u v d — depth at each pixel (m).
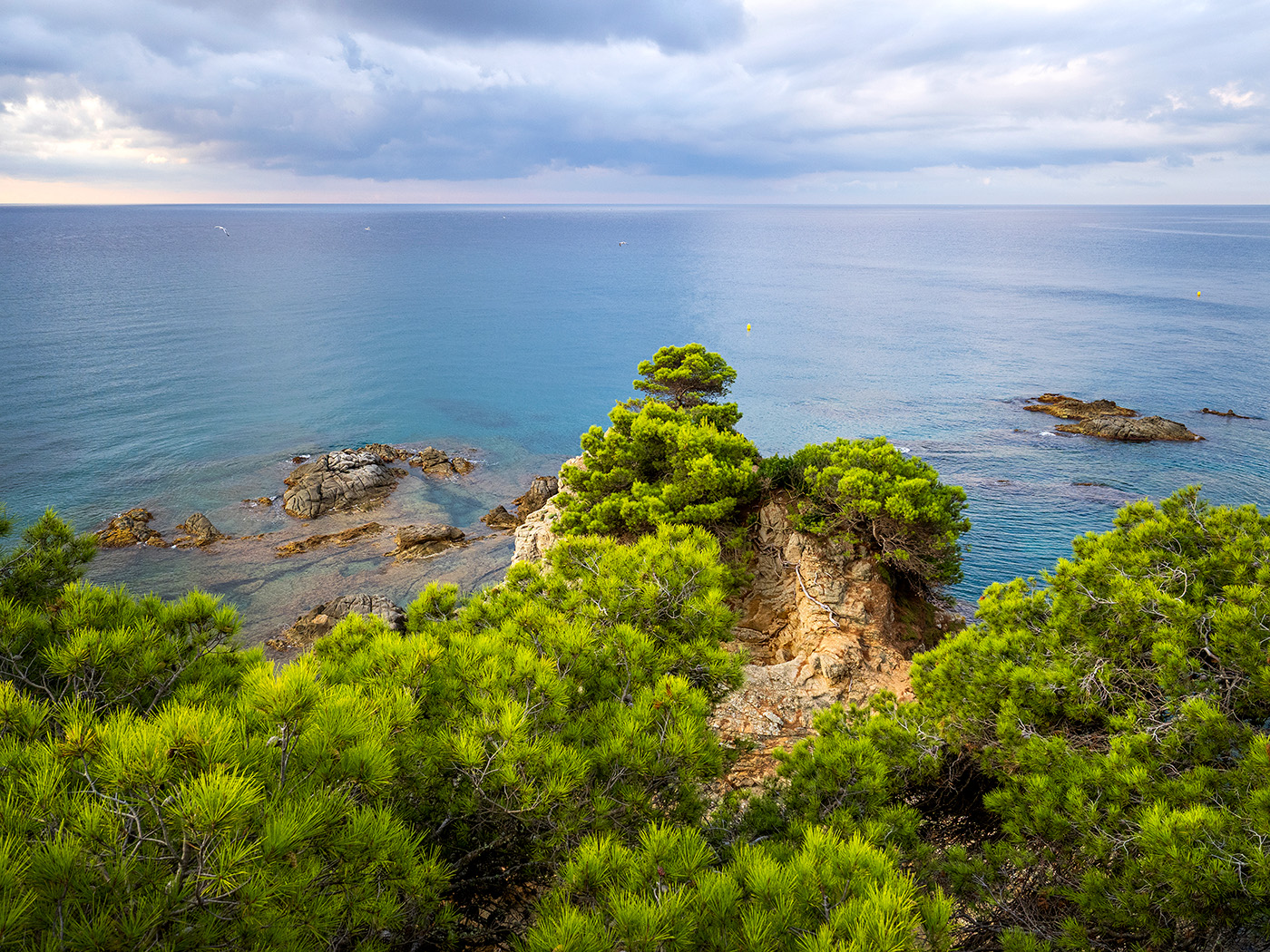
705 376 40.31
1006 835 9.79
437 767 6.59
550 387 112.38
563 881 5.64
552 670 7.75
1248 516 11.90
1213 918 6.69
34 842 3.82
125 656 7.25
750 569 26.81
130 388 97.81
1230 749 8.23
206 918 3.94
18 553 10.40
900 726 10.34
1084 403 89.44
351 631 9.70
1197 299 193.62
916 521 24.11
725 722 17.44
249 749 4.85
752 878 5.33
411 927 5.55
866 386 107.88
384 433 84.31
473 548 50.91
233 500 59.84
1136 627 10.39
